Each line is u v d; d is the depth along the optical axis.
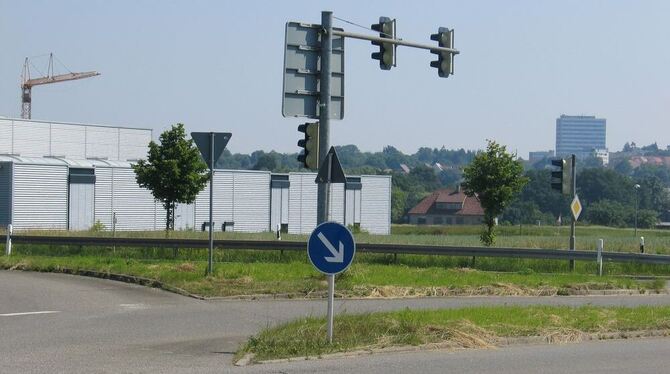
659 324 15.34
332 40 19.31
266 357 11.59
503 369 11.02
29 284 21.73
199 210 64.31
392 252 30.38
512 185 39.47
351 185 71.50
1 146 66.69
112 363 11.12
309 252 12.45
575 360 11.91
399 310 16.55
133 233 44.28
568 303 19.56
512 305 18.31
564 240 43.66
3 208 55.50
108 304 18.05
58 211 57.66
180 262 27.23
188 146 43.78
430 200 114.06
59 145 71.06
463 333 13.20
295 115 18.94
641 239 33.84
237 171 66.06
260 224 67.44
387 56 18.86
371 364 11.29
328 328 12.49
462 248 30.12
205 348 12.60
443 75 19.44
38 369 10.56
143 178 43.66
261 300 19.45
